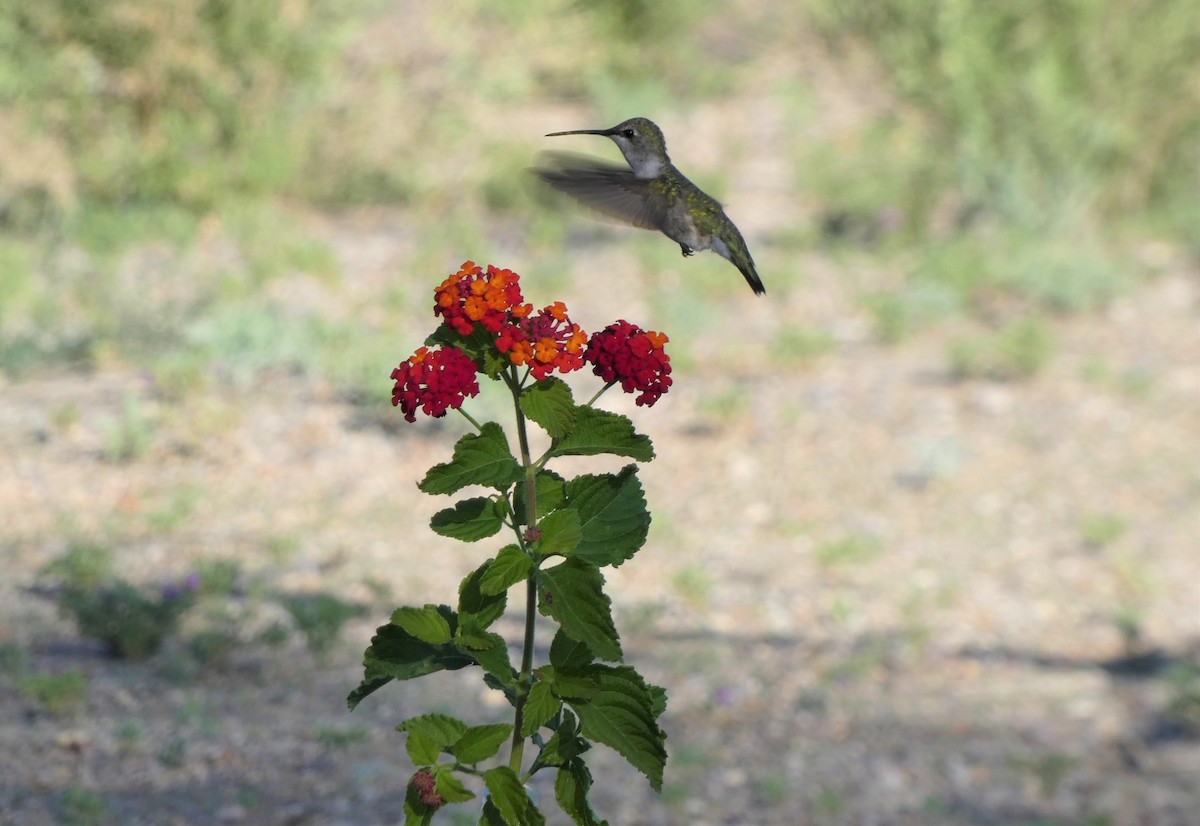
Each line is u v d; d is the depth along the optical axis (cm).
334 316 1546
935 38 1955
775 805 852
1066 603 1141
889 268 1848
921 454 1335
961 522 1253
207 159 1834
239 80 1870
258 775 796
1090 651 1080
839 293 1769
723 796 857
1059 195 1955
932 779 899
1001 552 1209
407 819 396
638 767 394
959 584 1156
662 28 2514
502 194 1975
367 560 1105
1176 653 1073
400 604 1037
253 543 1107
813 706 975
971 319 1716
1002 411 1462
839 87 2312
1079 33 1930
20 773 759
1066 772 920
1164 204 2052
